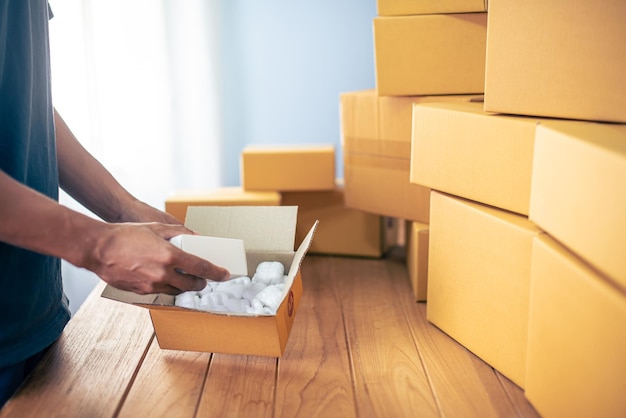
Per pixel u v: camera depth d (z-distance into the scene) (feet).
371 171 5.52
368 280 5.15
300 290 4.11
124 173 9.14
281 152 5.92
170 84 9.61
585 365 2.72
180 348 3.74
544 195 3.12
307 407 3.23
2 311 3.36
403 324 4.26
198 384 3.46
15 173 3.37
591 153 2.67
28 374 3.65
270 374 3.56
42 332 3.66
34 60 3.54
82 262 3.03
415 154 4.19
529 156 3.45
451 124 3.89
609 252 2.54
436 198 4.07
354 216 5.74
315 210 5.91
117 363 3.67
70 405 3.26
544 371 3.08
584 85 3.44
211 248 3.51
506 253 3.46
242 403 3.28
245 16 9.83
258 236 4.09
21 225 2.86
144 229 3.11
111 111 8.85
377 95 5.16
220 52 9.91
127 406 3.26
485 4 4.75
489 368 3.67
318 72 10.00
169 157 9.70
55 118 3.95
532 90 3.59
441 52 4.97
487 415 3.18
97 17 8.54
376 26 5.02
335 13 9.75
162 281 3.09
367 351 3.85
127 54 8.87
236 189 6.32
